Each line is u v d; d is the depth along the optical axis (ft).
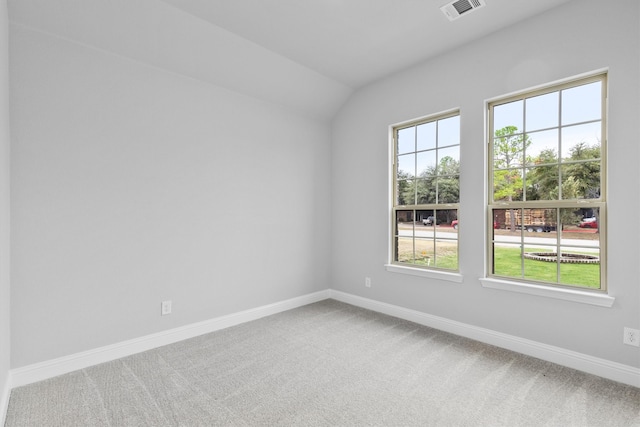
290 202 12.34
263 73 10.53
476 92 9.17
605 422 5.60
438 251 10.27
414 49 9.73
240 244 10.80
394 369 7.52
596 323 7.17
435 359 8.00
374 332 9.81
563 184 7.86
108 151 8.05
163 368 7.61
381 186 11.79
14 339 6.77
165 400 6.31
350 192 12.94
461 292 9.52
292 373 7.36
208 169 10.00
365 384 6.89
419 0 7.52
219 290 10.25
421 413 5.89
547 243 8.08
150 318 8.76
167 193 9.11
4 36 6.13
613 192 6.95
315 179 13.26
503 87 8.63
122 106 8.29
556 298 7.72
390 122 11.46
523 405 6.09
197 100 9.75
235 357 8.17
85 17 7.29
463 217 9.46
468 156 9.34
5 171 6.20
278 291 11.94
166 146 9.09
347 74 11.39
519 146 8.57
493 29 8.68
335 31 8.82
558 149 7.93
